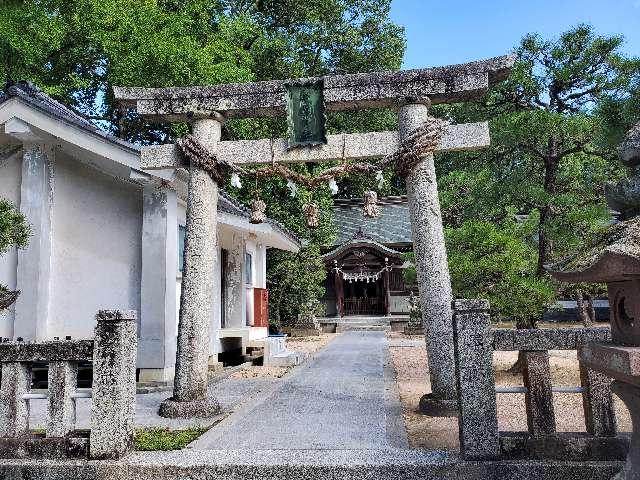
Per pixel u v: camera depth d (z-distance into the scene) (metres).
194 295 7.25
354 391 8.49
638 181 3.48
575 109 10.40
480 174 11.18
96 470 4.41
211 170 7.57
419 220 7.23
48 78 17.81
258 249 16.34
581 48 9.96
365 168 7.66
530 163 11.16
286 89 7.70
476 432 4.33
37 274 9.39
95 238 9.80
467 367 4.41
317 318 28.14
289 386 9.10
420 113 7.45
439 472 4.24
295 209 21.42
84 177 10.00
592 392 4.43
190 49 15.09
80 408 7.41
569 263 3.66
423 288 7.11
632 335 3.21
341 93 7.59
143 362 9.21
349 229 33.00
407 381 9.71
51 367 4.78
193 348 7.09
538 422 4.39
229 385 9.37
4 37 12.76
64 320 9.56
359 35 24.16
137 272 9.62
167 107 7.77
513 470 4.16
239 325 13.86
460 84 7.31
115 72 15.52
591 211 8.98
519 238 10.09
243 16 20.52
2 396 4.77
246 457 4.62
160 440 5.39
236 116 8.03
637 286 3.12
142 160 7.95
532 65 10.39
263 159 7.72
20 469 4.45
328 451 4.78
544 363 4.45
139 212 9.83
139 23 15.25
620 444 4.25
